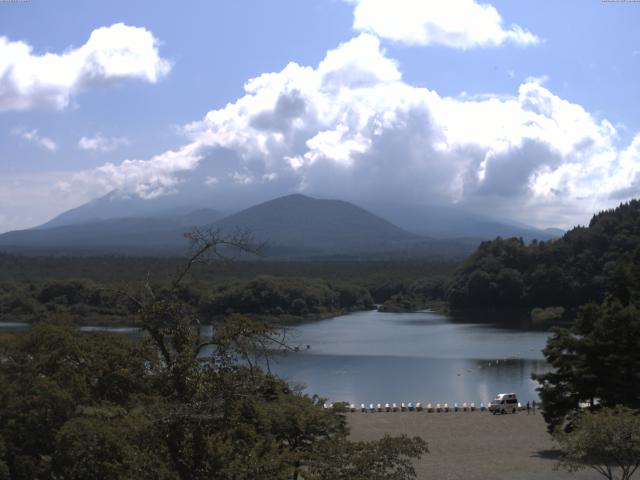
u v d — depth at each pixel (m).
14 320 150.50
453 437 61.41
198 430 21.27
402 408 76.81
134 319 22.58
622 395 53.09
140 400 27.17
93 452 26.95
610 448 37.34
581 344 54.53
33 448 31.36
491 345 137.12
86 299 130.62
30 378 33.34
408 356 122.25
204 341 22.91
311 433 38.69
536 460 51.88
